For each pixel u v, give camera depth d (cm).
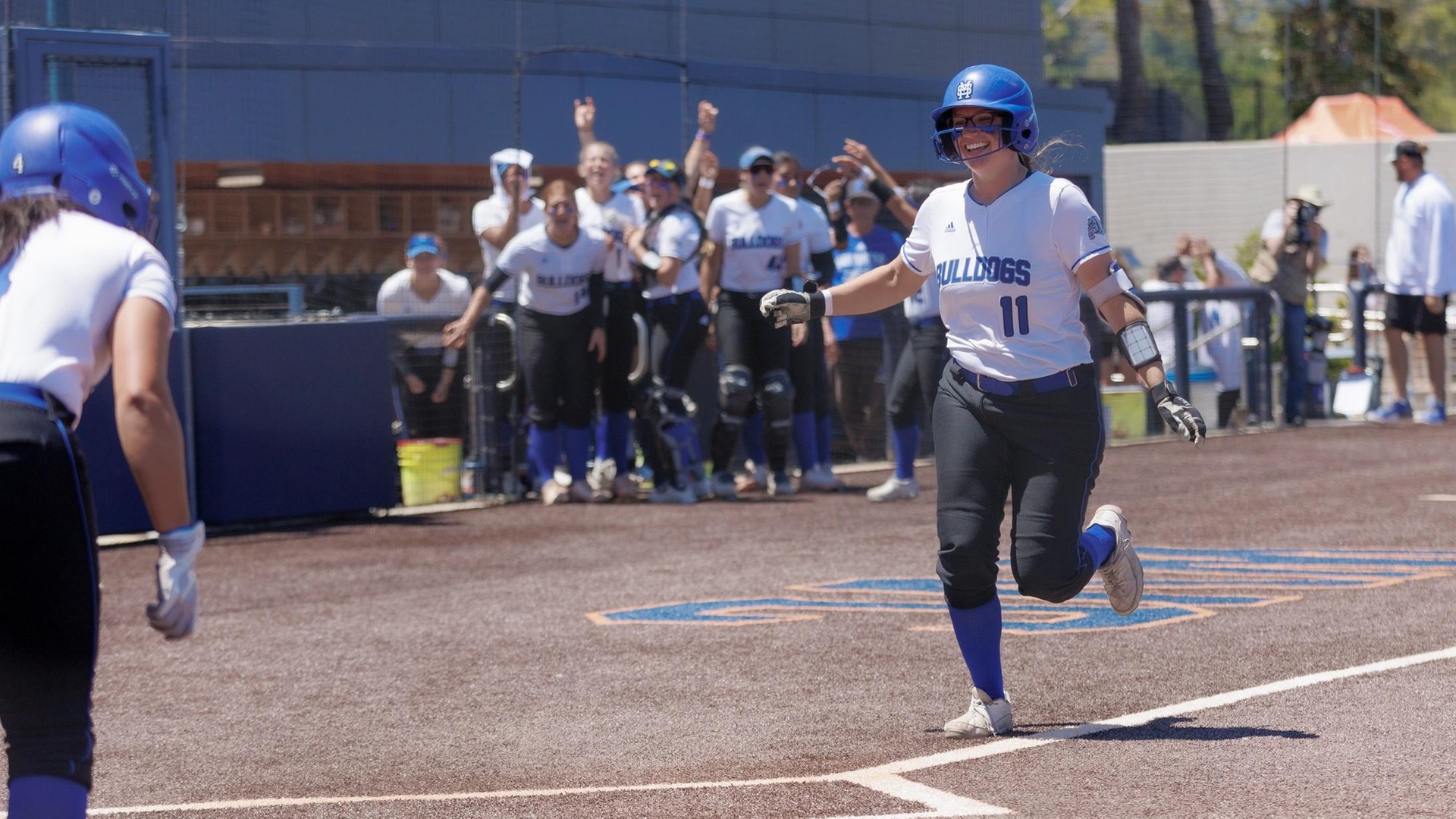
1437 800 1077
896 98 4712
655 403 3052
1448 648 1616
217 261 4119
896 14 4856
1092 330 4056
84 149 920
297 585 2220
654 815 1104
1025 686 1506
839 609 1952
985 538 1303
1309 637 1691
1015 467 1300
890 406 3042
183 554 870
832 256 3097
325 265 4181
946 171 4841
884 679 1562
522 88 4212
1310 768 1167
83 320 863
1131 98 5600
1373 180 6588
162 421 852
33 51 2597
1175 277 4362
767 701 1478
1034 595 1298
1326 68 6956
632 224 3130
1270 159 5634
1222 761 1195
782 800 1130
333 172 4141
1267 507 2819
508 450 3191
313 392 2877
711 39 4519
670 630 1839
